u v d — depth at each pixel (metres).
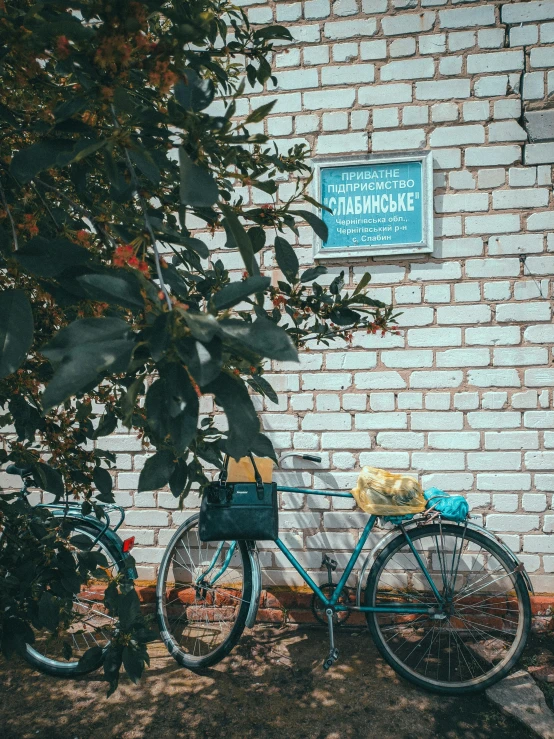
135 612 1.89
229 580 3.62
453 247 3.38
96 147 1.17
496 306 3.37
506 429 3.39
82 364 0.94
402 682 3.00
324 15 3.39
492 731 2.66
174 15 1.24
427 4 3.31
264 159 1.99
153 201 2.73
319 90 3.42
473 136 3.34
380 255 3.40
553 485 3.36
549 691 2.88
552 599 3.33
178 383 1.04
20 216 1.58
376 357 3.46
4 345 1.09
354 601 3.29
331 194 3.44
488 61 3.30
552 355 3.34
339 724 2.71
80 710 2.83
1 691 2.99
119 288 1.05
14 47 1.31
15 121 1.48
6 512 1.89
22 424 1.91
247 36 1.89
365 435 3.49
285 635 3.40
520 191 3.32
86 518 3.30
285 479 3.56
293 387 3.53
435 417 3.44
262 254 3.50
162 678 3.07
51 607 1.81
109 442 3.65
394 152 3.39
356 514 3.51
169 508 3.64
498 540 3.04
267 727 2.70
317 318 2.25
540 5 3.24
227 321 0.97
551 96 3.27
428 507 3.12
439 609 3.05
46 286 1.40
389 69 3.37
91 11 1.22
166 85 1.27
